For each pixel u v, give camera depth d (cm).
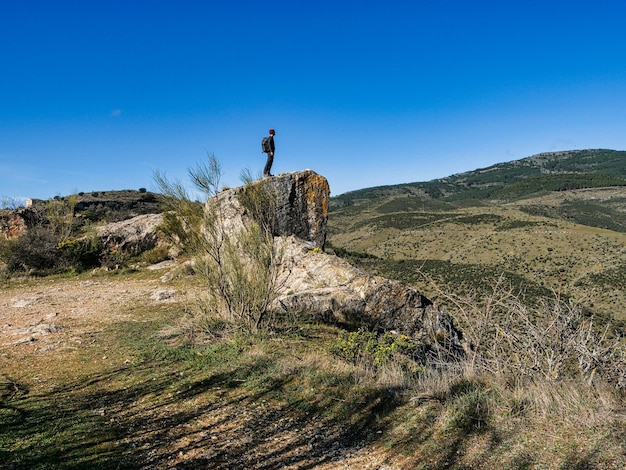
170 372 623
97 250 1772
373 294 939
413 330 911
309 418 485
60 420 460
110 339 791
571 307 498
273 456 402
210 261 850
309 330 852
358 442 431
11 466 361
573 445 366
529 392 460
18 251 1706
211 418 480
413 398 506
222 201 1161
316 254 1110
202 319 824
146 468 375
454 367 572
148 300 1141
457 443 401
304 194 1420
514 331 518
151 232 1864
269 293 821
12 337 812
